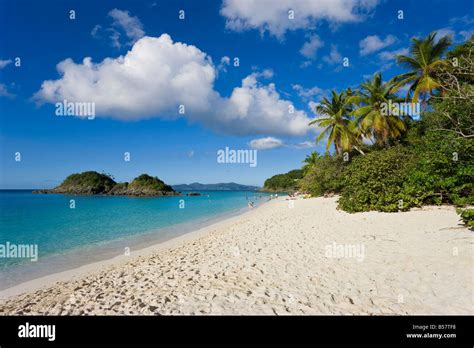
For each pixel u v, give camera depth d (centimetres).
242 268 708
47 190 10038
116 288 638
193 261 838
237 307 487
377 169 1477
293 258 760
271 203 4047
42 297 631
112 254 1160
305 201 3136
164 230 1819
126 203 5059
